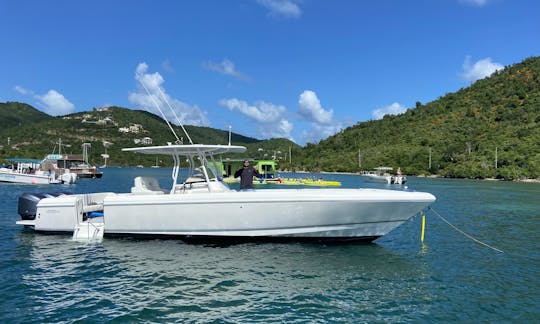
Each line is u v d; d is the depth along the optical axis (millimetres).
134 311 5941
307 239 10031
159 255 9078
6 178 40906
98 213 11312
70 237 10789
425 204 9766
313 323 5617
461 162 75375
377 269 8344
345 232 9844
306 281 7457
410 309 6207
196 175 11164
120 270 7973
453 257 9648
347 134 128375
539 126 83812
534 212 19797
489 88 128375
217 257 8938
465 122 105000
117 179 53562
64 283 7199
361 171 83812
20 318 5656
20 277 7516
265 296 6633
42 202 10914
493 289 7230
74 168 57344
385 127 125188
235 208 9461
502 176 63094
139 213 9953
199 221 9625
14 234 11164
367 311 6090
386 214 9695
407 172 79625
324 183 44438
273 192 9602
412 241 11547
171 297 6539
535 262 9281
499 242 11703
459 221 16297
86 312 5891
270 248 9742
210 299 6469
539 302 6590
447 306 6359
